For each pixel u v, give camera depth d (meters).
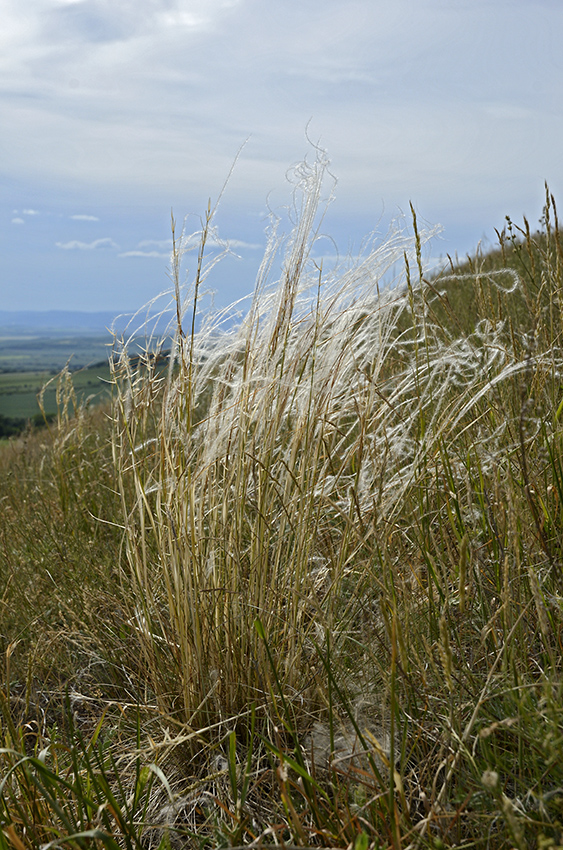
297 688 2.00
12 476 5.11
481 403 2.59
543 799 1.34
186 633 2.03
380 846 1.37
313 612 2.17
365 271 2.37
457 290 4.46
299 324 2.29
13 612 3.07
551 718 1.45
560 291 2.53
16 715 2.44
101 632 2.67
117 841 1.70
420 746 1.71
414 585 2.07
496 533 2.08
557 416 2.29
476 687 1.76
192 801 1.77
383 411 2.37
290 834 1.57
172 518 2.13
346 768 1.72
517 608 1.89
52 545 3.57
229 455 2.18
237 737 2.03
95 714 2.38
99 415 6.01
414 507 2.37
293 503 2.09
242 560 2.18
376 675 1.92
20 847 1.44
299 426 2.14
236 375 2.26
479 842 1.37
